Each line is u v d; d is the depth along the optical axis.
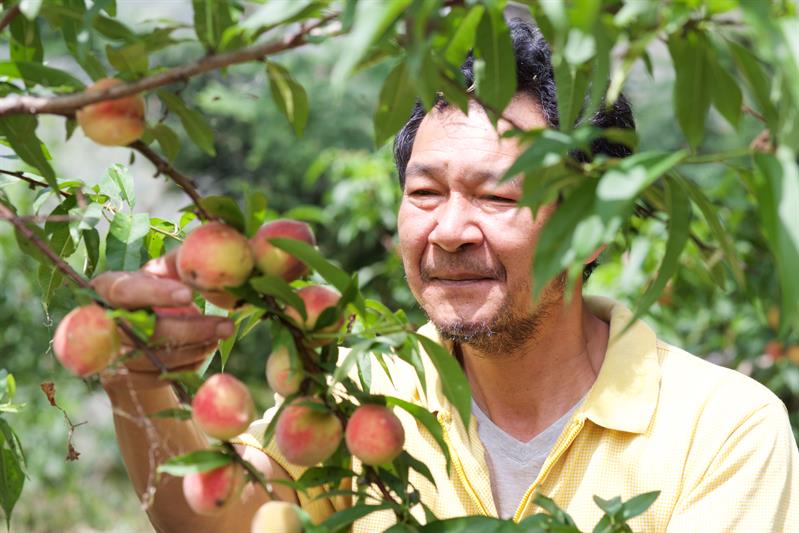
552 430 1.43
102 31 0.97
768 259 2.69
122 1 7.02
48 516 4.54
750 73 0.80
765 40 0.67
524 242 1.30
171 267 1.01
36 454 4.30
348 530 0.97
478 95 0.98
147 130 0.98
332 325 0.96
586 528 1.33
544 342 1.40
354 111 7.00
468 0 0.81
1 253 4.12
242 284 0.94
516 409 1.44
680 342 2.93
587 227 0.72
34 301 4.22
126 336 0.94
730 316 2.94
